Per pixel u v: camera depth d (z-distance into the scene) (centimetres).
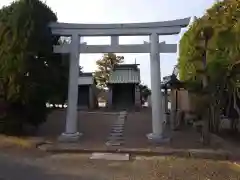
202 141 1177
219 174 772
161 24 1258
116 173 771
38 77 1244
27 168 808
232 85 1308
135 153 1031
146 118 1842
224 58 1227
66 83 1442
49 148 1060
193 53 1359
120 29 1277
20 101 1234
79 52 1300
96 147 1095
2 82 1234
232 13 1182
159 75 1256
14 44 1209
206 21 1254
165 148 1077
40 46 1246
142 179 718
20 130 1301
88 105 2644
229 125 1564
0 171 764
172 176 746
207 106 1195
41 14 1265
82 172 778
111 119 1806
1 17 1270
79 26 1290
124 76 2559
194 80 1405
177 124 1531
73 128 1255
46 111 1341
